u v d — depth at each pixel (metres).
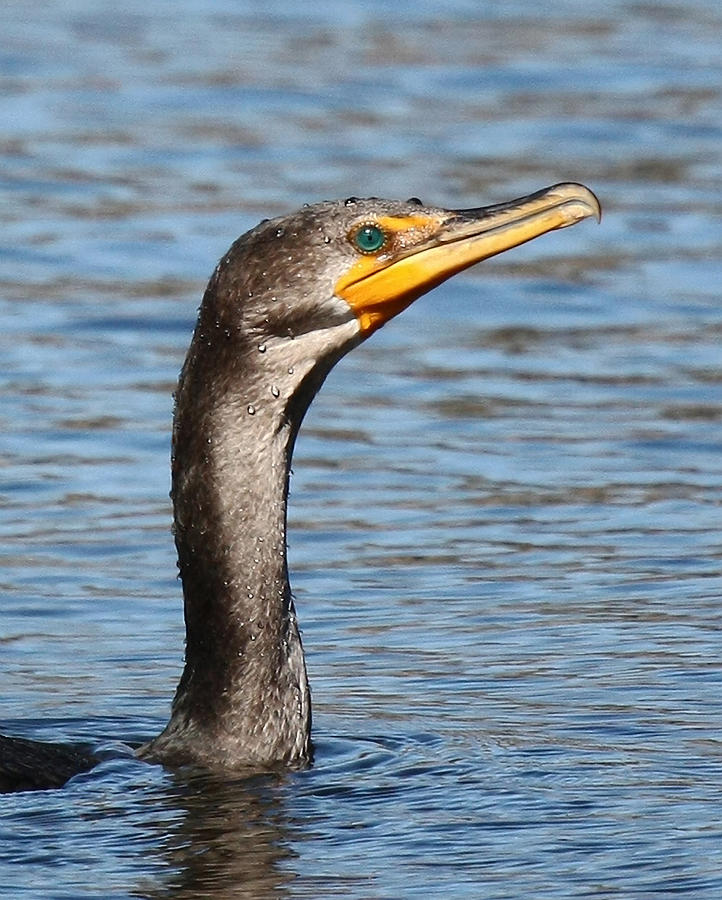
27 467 14.85
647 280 20.05
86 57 28.48
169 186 22.64
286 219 9.62
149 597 12.59
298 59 28.73
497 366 17.58
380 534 13.70
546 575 12.91
